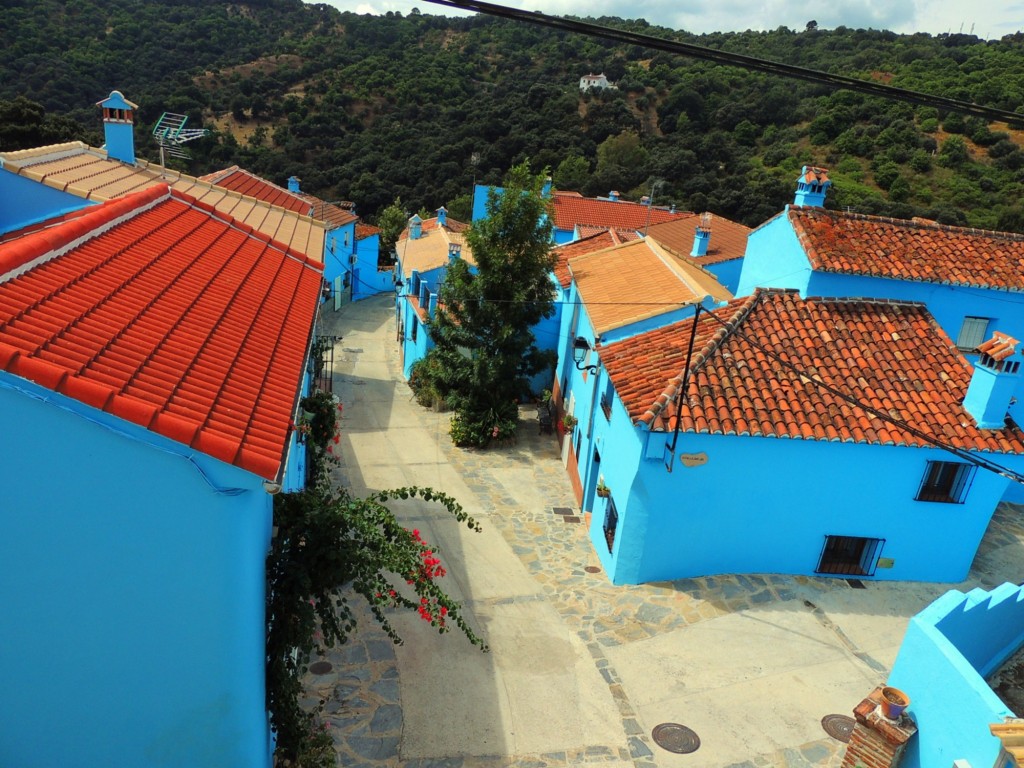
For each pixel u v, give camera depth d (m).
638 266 19.62
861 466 13.13
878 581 14.08
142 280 8.64
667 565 13.63
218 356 7.80
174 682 6.58
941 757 7.77
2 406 5.44
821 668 11.52
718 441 12.67
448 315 21.52
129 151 17.53
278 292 11.15
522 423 22.95
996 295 16.25
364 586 8.26
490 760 9.40
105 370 6.19
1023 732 6.51
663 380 13.38
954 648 7.93
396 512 16.20
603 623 12.47
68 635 6.21
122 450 5.76
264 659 7.50
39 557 5.92
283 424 7.14
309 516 8.15
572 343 20.53
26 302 6.54
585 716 10.30
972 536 13.91
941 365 14.23
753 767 9.52
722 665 11.49
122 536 6.00
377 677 10.79
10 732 6.39
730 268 27.84
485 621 12.37
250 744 7.02
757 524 13.57
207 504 6.05
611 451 14.74
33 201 12.55
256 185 31.89
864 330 14.93
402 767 9.16
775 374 13.59
